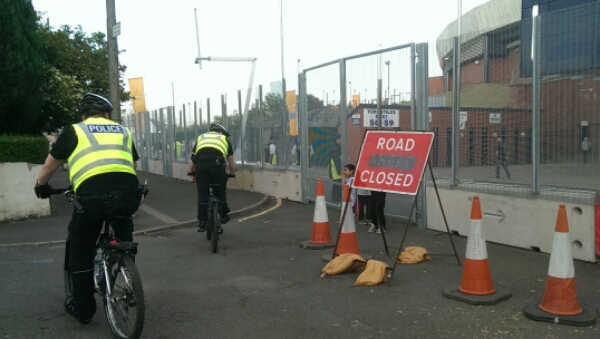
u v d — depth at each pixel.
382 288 5.93
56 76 13.09
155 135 25.08
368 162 6.84
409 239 8.44
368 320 4.97
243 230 9.63
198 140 8.39
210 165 8.13
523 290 5.77
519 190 7.58
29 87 11.16
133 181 4.50
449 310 5.19
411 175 6.36
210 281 6.36
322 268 6.85
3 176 10.13
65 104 13.21
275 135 13.91
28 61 10.99
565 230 4.89
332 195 11.53
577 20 6.82
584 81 6.77
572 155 6.94
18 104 11.06
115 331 4.56
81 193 4.31
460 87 8.40
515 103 7.61
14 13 10.57
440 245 8.01
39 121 13.67
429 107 8.98
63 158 4.47
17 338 4.65
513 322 4.84
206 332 4.75
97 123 4.58
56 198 13.39
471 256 5.50
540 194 7.31
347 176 9.84
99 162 4.34
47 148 11.10
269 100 14.09
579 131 6.86
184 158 20.83
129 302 4.30
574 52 6.87
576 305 4.89
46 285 6.28
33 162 10.61
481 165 8.20
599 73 6.60
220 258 7.51
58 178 20.64
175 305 5.49
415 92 9.12
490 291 5.49
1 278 6.59
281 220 10.63
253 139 15.15
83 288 4.71
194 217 10.94
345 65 10.76
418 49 9.02
